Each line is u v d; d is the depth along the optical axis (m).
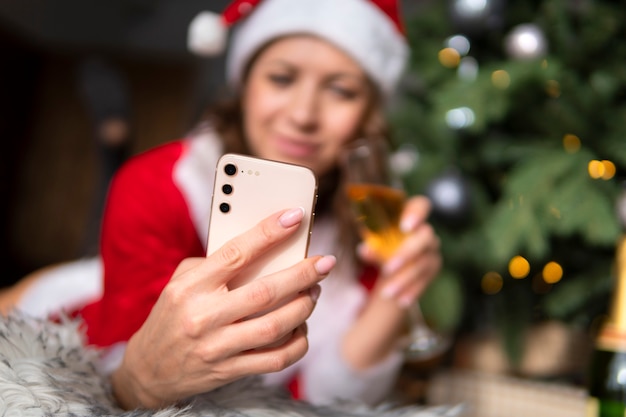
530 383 1.35
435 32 1.67
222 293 0.62
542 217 1.34
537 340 1.47
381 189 1.07
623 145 1.39
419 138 1.62
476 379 1.40
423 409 0.78
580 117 1.42
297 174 0.65
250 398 0.70
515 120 1.53
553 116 1.43
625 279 0.85
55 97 5.73
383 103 1.28
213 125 1.28
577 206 1.32
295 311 0.62
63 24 5.25
